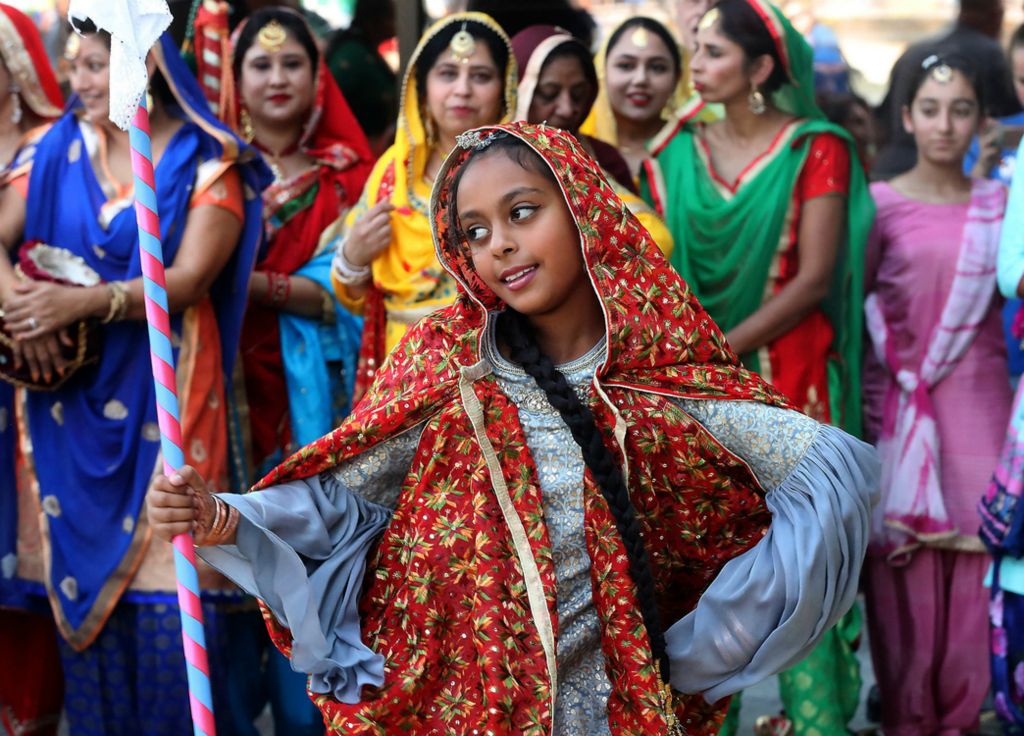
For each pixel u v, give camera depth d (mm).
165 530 2967
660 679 3023
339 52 6477
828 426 3107
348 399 5449
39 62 5551
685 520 3141
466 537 3041
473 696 3029
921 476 5176
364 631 3168
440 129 5125
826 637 4957
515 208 2980
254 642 5273
